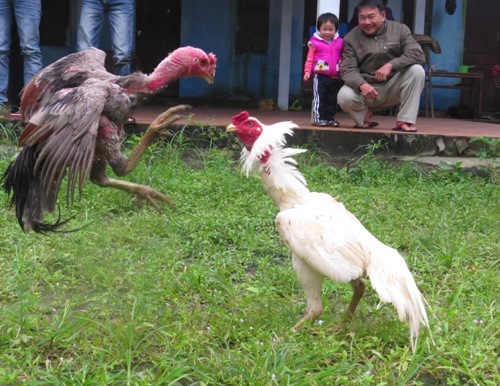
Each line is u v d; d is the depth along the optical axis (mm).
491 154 7148
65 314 3865
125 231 5184
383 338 3865
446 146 7191
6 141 6594
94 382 3260
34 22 7082
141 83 3732
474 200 6164
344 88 7230
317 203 3865
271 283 4539
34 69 7152
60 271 4566
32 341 3703
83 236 4996
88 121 3471
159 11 10578
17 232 5086
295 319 4082
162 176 6215
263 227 5445
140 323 3857
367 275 3660
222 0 10641
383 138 7117
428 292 4547
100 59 3908
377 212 5715
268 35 10742
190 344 3686
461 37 11289
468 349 3713
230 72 10742
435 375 3586
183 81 10641
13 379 3311
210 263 4816
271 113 9625
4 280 4445
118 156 3719
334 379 3424
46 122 3496
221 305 4277
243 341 3838
